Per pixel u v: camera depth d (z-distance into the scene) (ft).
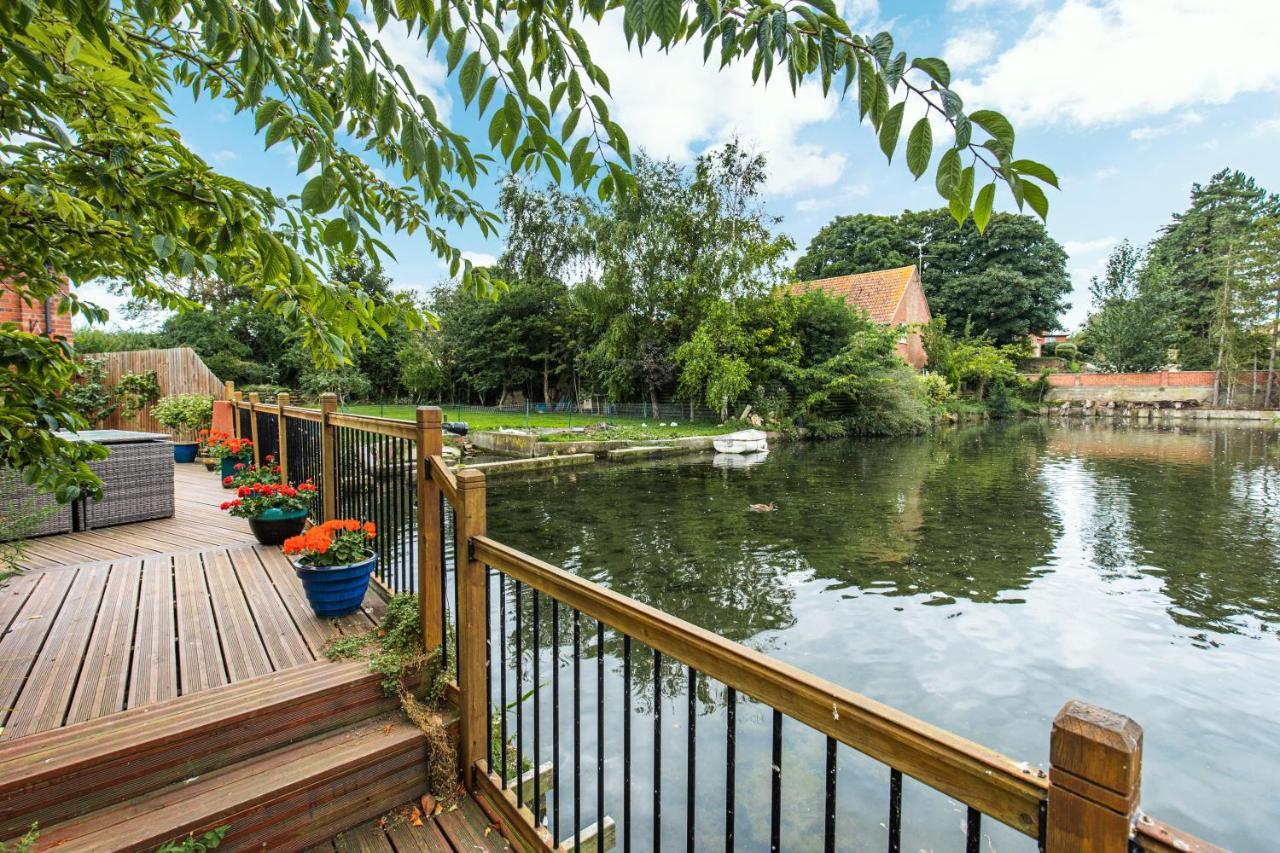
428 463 7.37
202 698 6.21
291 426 15.78
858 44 2.87
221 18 3.29
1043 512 25.67
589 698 10.80
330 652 7.30
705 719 10.21
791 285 59.67
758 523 23.43
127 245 4.99
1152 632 13.70
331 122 4.13
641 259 57.31
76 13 3.25
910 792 8.41
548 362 76.95
